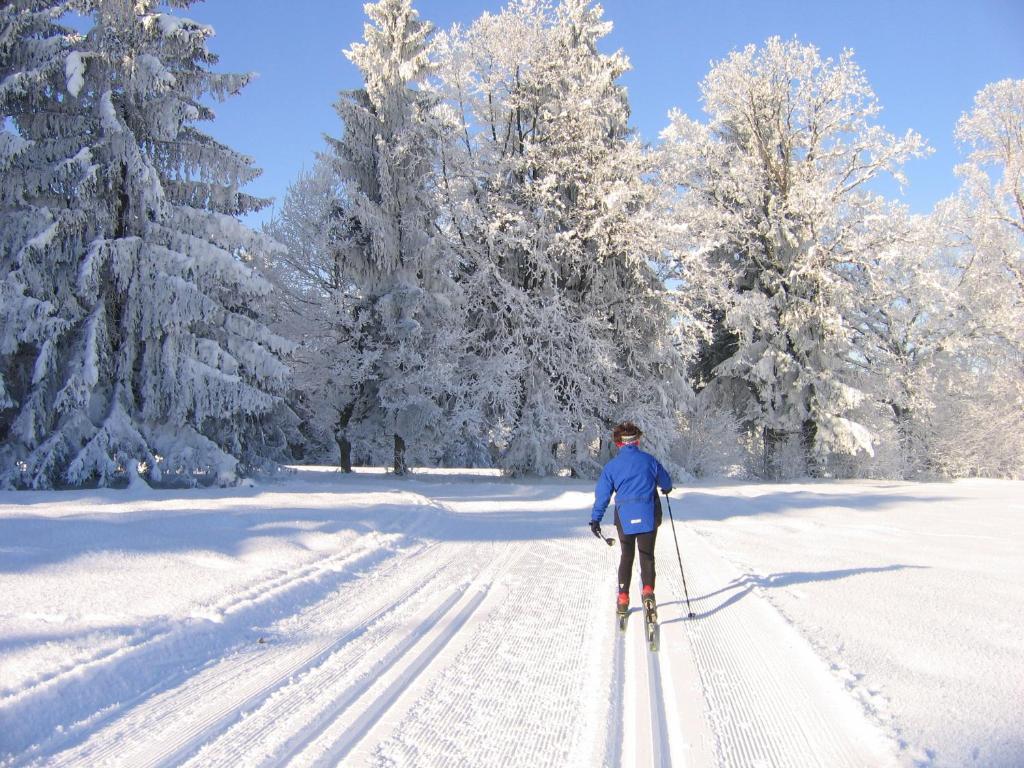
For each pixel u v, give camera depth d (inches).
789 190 1074.7
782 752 123.2
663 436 898.1
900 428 1222.3
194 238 630.5
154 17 631.2
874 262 1066.1
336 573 267.6
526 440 867.4
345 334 913.5
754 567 296.4
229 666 165.6
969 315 1216.8
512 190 907.4
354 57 884.0
